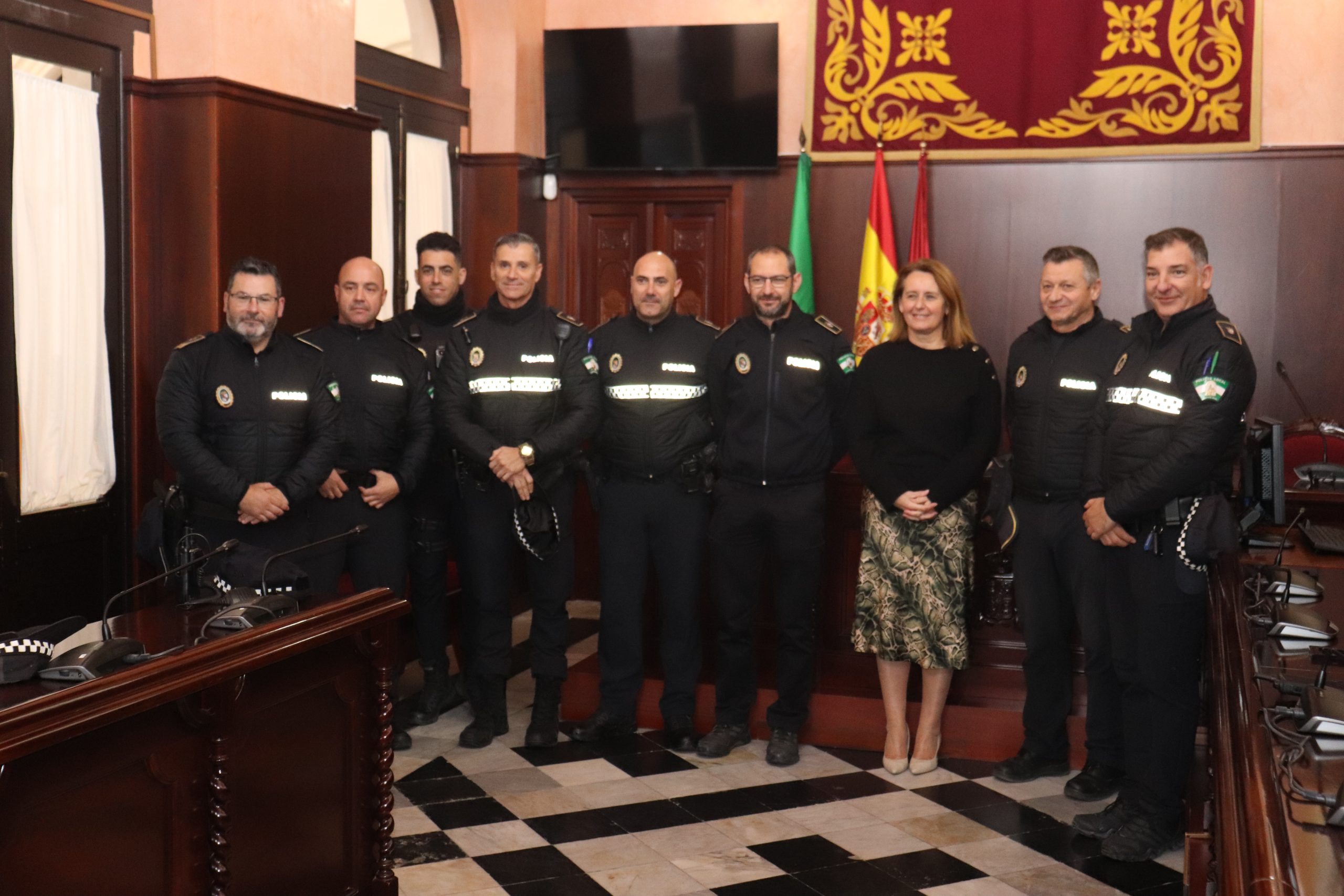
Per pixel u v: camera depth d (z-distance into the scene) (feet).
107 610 7.04
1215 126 17.65
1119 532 9.71
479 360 11.94
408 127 17.63
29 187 11.56
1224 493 9.66
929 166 18.72
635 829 10.44
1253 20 17.40
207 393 10.52
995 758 12.23
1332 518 11.76
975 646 13.25
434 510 13.11
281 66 13.85
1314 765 4.60
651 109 19.44
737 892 9.20
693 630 12.51
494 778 11.64
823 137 18.98
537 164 19.97
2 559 11.50
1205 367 9.18
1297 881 3.61
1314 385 17.63
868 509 11.82
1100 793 11.08
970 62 18.35
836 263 19.19
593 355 12.35
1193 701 9.61
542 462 11.76
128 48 12.60
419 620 13.39
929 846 10.10
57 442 12.04
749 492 11.93
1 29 11.19
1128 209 18.12
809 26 18.93
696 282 20.02
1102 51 17.93
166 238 12.90
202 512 10.55
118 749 6.21
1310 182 17.49
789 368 11.75
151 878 6.54
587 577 19.92
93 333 12.40
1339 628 6.98
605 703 12.85
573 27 19.86
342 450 11.76
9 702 5.68
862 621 11.80
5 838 5.49
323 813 7.98
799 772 11.91
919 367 11.39
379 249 17.02
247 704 7.13
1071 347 10.91
